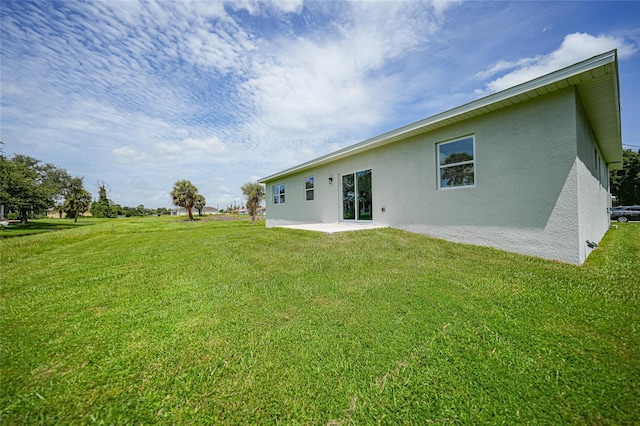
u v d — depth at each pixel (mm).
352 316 2811
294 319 2789
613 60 3742
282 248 6324
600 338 2312
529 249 4969
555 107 4625
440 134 6449
